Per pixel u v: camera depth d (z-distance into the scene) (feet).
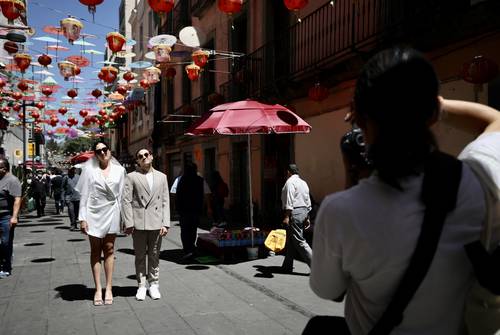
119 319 14.99
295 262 24.72
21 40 32.45
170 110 74.54
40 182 55.72
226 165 48.83
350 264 3.60
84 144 262.47
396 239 3.39
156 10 20.75
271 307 16.22
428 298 3.39
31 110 67.00
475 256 3.27
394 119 3.45
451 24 19.36
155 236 17.52
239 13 44.86
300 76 32.91
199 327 14.14
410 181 3.53
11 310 16.15
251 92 40.52
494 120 4.28
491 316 3.51
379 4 24.30
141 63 42.11
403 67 3.49
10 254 22.11
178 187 25.91
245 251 25.59
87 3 20.67
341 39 29.19
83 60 35.81
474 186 3.51
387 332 3.46
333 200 3.72
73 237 36.22
